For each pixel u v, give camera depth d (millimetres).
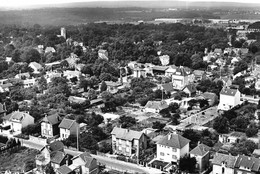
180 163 127375
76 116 178500
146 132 162875
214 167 122375
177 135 136625
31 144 154625
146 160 136750
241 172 118125
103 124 175125
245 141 146750
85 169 123500
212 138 156500
